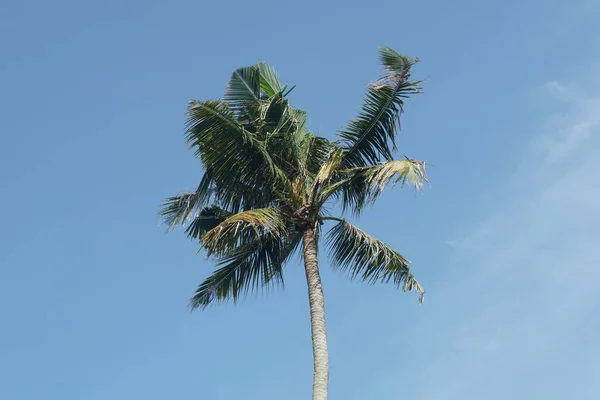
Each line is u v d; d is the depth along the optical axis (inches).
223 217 803.4
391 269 776.9
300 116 819.4
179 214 816.3
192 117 741.3
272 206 778.2
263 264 790.5
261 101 815.7
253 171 771.4
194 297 793.6
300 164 783.1
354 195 789.9
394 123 792.9
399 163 716.0
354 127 801.6
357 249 780.0
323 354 692.1
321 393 669.3
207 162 761.0
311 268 740.0
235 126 749.9
